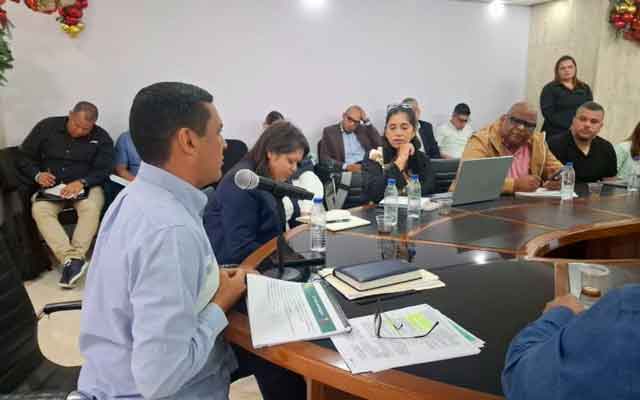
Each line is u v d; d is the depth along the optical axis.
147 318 0.82
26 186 3.39
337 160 4.73
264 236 1.81
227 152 4.24
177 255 0.85
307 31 4.80
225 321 0.98
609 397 0.50
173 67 4.34
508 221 2.04
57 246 3.28
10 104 3.80
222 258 1.75
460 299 1.15
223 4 4.42
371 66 5.14
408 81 5.36
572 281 1.27
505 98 5.90
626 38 5.09
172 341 0.83
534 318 1.05
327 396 1.00
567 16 5.34
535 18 5.73
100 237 0.96
